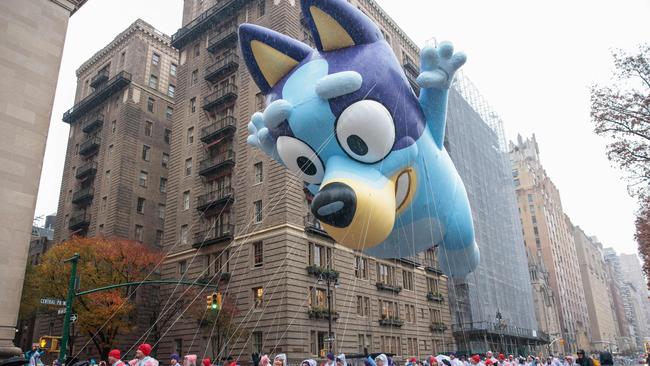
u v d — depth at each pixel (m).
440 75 11.98
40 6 20.67
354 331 35.72
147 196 53.28
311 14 11.77
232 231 36.59
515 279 50.88
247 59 12.67
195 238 39.53
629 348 165.88
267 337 31.31
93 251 37.62
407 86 12.05
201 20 47.84
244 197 37.12
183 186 43.44
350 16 11.59
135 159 53.47
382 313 39.62
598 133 22.06
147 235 51.88
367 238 10.65
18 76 19.39
